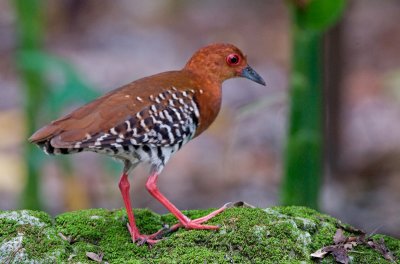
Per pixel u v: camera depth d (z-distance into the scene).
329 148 15.72
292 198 10.48
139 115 8.24
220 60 9.41
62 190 15.87
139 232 8.44
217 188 16.30
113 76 21.50
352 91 20.08
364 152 17.22
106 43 24.27
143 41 24.55
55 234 8.05
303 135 10.27
